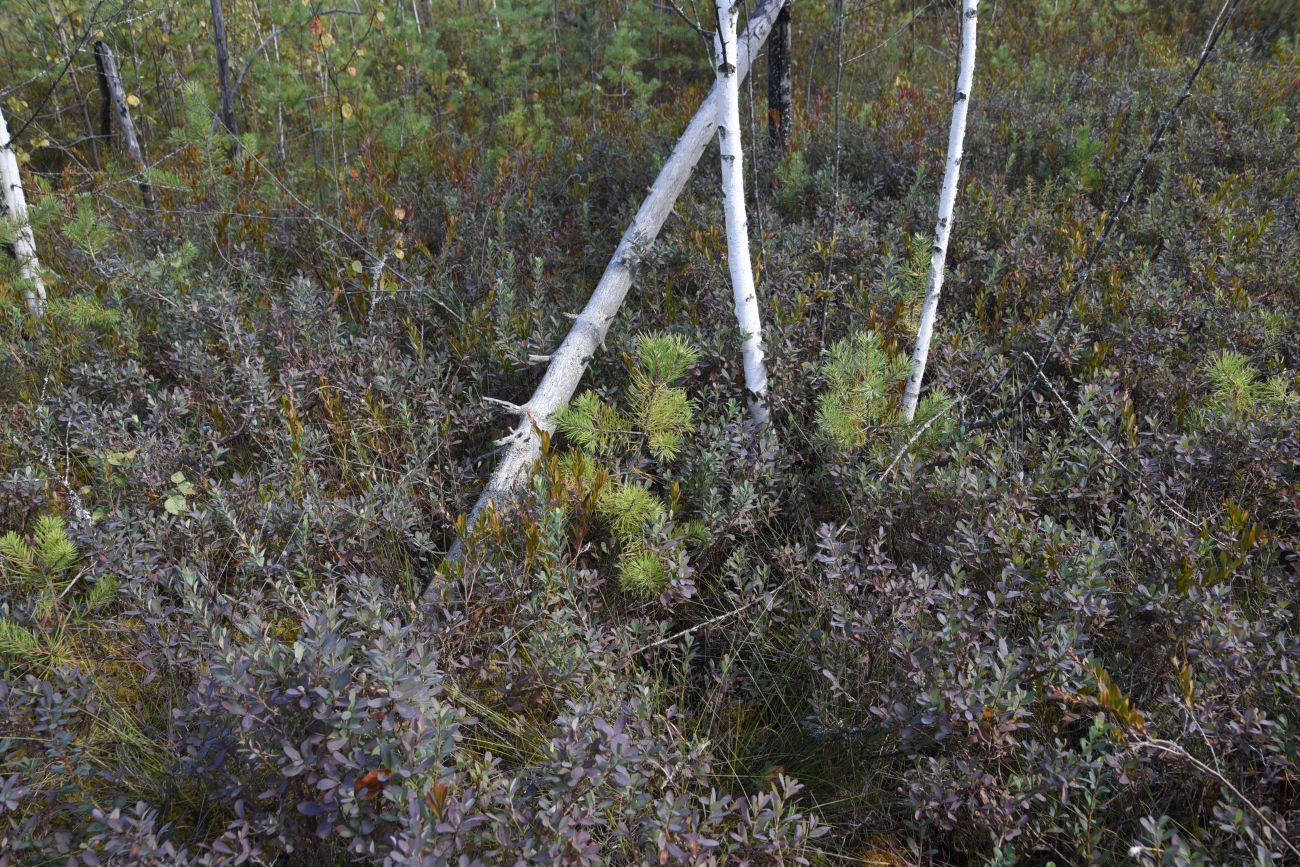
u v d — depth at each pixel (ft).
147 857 5.23
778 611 8.90
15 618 7.92
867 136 19.45
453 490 10.30
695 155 14.10
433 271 15.43
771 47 18.95
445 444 10.86
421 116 22.31
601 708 6.79
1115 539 8.17
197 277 14.64
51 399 11.28
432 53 25.82
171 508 8.98
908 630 7.30
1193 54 27.04
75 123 23.89
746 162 18.93
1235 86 21.39
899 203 16.35
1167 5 31.96
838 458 9.64
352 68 23.11
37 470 10.14
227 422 11.16
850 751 7.50
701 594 9.29
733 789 7.50
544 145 20.59
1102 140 18.66
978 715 6.21
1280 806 6.50
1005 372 10.55
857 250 14.39
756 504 9.51
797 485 9.90
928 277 10.19
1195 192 15.83
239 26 26.23
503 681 7.55
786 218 17.38
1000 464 9.26
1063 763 6.24
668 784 6.64
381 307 13.92
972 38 9.36
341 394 11.43
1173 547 7.86
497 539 8.50
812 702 7.38
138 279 13.28
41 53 22.85
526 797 5.90
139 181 16.06
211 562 9.10
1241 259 13.83
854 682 7.69
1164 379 10.94
